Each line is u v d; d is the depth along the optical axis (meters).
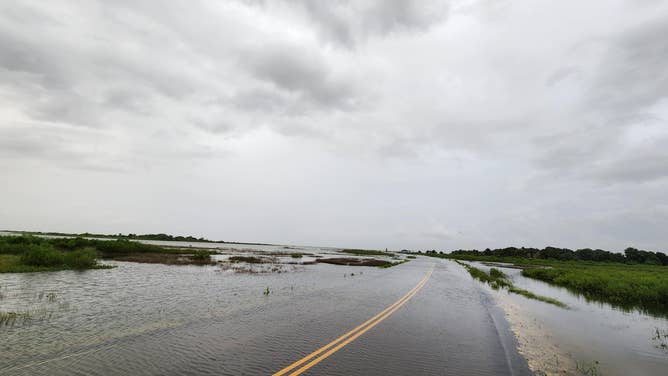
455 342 8.95
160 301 13.52
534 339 10.20
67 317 10.20
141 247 47.53
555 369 7.39
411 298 17.03
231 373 5.95
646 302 20.98
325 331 9.29
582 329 12.50
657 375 7.71
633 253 106.50
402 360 7.15
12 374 5.64
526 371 7.02
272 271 31.17
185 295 15.27
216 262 39.53
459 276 34.91
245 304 13.30
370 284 22.94
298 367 6.38
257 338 8.30
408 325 10.72
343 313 12.09
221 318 10.55
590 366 7.88
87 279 19.75
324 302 14.41
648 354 9.55
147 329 8.95
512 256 131.12
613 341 10.89
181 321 10.02
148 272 25.45
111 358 6.54
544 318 14.23
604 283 26.20
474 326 11.27
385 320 11.27
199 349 7.27
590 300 21.36
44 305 12.01
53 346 7.27
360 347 7.93
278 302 13.99
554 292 25.30
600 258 110.88
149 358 6.61
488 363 7.32
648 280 24.69
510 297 20.55
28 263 24.50
